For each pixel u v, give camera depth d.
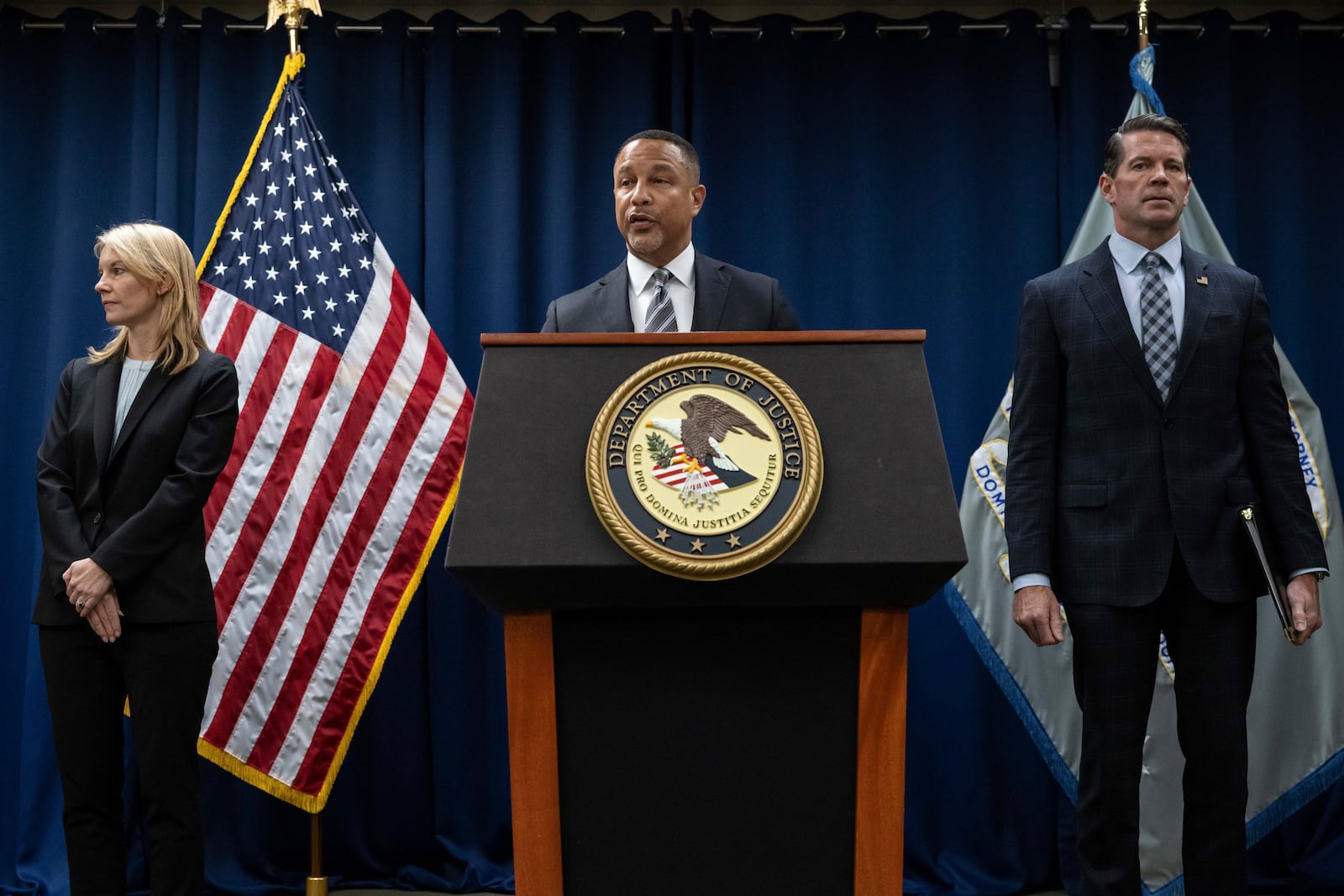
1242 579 2.01
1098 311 2.13
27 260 3.60
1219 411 2.07
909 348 1.25
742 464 1.17
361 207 3.43
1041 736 3.02
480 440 1.20
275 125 3.35
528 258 3.61
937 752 3.38
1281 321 3.54
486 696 3.41
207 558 3.06
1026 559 2.08
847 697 1.21
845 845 1.20
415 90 3.65
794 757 1.21
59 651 2.24
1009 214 3.57
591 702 1.22
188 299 2.43
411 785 3.39
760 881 1.20
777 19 3.64
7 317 3.55
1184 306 2.13
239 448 3.12
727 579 1.14
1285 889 3.28
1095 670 2.03
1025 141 3.57
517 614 1.22
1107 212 3.22
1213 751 1.99
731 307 2.16
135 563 2.20
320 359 3.18
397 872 3.38
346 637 3.09
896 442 1.19
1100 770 2.01
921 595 1.20
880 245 3.56
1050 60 3.71
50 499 2.29
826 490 1.17
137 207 3.53
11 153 3.61
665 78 3.70
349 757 3.39
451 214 3.56
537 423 1.21
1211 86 3.58
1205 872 1.98
